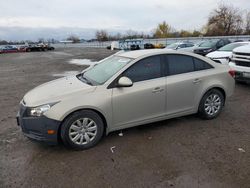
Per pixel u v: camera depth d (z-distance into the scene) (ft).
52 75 41.47
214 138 13.93
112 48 151.74
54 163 11.68
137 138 14.08
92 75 15.28
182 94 15.26
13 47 163.22
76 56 94.68
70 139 12.55
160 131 15.01
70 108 12.26
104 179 10.36
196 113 17.01
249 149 12.59
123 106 13.56
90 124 12.95
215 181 10.03
